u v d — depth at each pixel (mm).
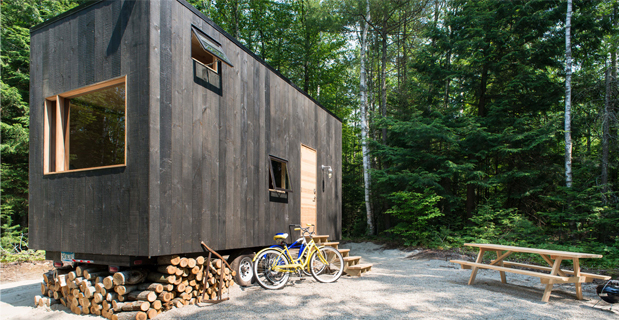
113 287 3854
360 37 16047
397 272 6770
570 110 10305
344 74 18688
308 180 7387
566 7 10516
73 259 4195
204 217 4336
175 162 3934
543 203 11312
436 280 5715
